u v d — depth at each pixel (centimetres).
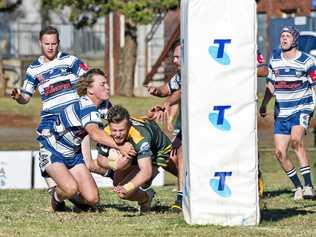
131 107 7369
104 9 7875
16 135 6631
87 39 9412
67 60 2712
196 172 2144
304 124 3103
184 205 2234
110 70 9131
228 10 2112
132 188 2373
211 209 2156
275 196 3145
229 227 2144
